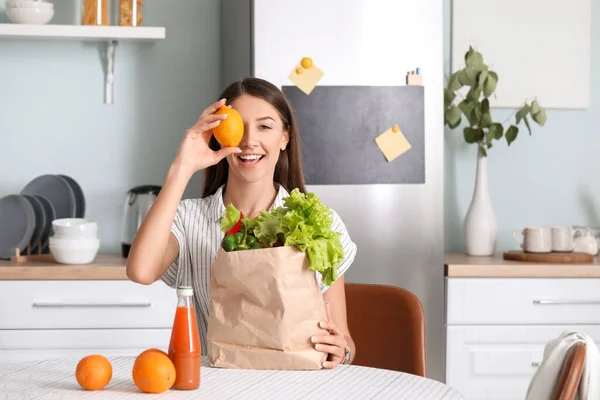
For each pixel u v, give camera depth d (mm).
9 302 2881
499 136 3334
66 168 3502
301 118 2990
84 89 3502
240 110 1832
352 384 1504
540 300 3051
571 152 3705
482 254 3381
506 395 3064
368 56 3020
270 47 2971
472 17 3607
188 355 1445
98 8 3271
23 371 1598
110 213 3525
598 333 3078
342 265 1961
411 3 3037
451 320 3043
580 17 3660
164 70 3537
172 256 1871
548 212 3705
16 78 3467
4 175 3469
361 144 3025
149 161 3535
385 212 3045
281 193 1940
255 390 1447
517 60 3631
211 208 1923
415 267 3062
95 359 1452
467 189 3646
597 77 3699
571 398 1435
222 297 1596
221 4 3559
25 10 3217
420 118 3053
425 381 1548
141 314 2928
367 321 2164
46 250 3273
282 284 1543
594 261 3203
